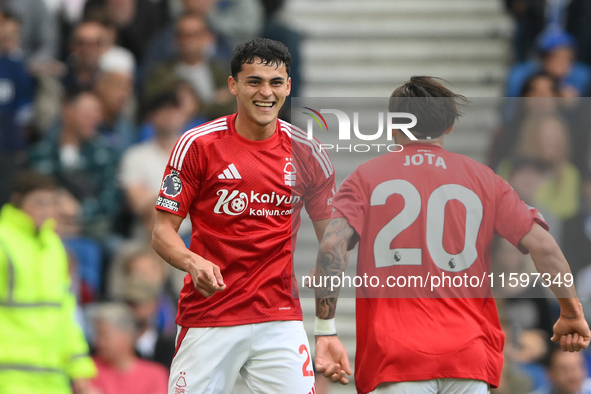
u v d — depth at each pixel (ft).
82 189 81.35
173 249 43.09
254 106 43.27
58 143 83.20
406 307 42.91
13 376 60.80
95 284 76.33
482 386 42.16
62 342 63.46
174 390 45.75
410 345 41.73
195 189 44.47
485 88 98.12
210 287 41.16
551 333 66.90
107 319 66.54
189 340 45.50
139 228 80.94
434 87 44.16
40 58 100.27
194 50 90.94
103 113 89.35
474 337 41.91
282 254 45.24
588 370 68.95
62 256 64.85
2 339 61.26
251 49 43.16
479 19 103.04
